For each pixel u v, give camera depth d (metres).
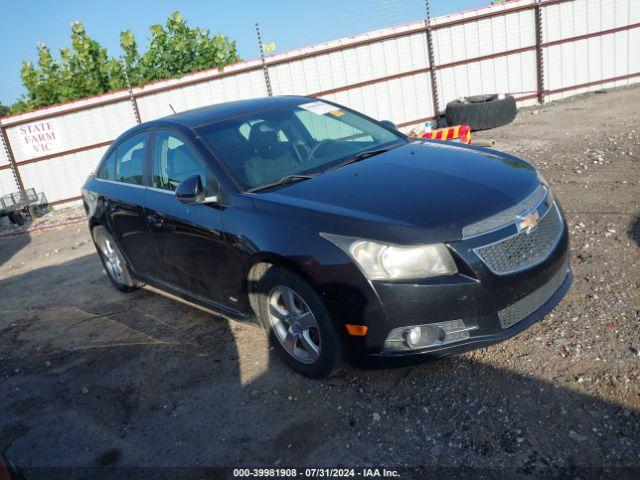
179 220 4.00
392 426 2.93
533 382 3.04
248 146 3.97
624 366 3.03
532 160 8.57
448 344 2.91
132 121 14.84
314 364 3.31
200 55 16.66
